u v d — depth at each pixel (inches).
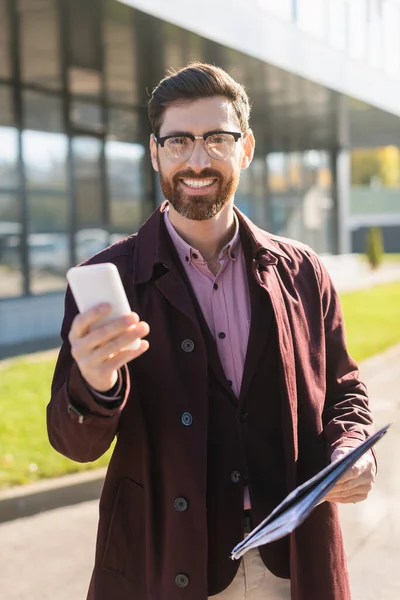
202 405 63.2
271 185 708.0
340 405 72.3
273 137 705.0
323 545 66.7
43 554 143.9
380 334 417.1
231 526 64.3
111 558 65.1
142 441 63.6
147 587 63.5
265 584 67.0
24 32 320.8
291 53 404.5
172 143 65.1
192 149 64.7
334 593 66.3
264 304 66.6
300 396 67.8
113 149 483.5
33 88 420.5
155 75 412.5
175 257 67.1
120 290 52.8
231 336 66.8
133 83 430.9
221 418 64.9
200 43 342.0
